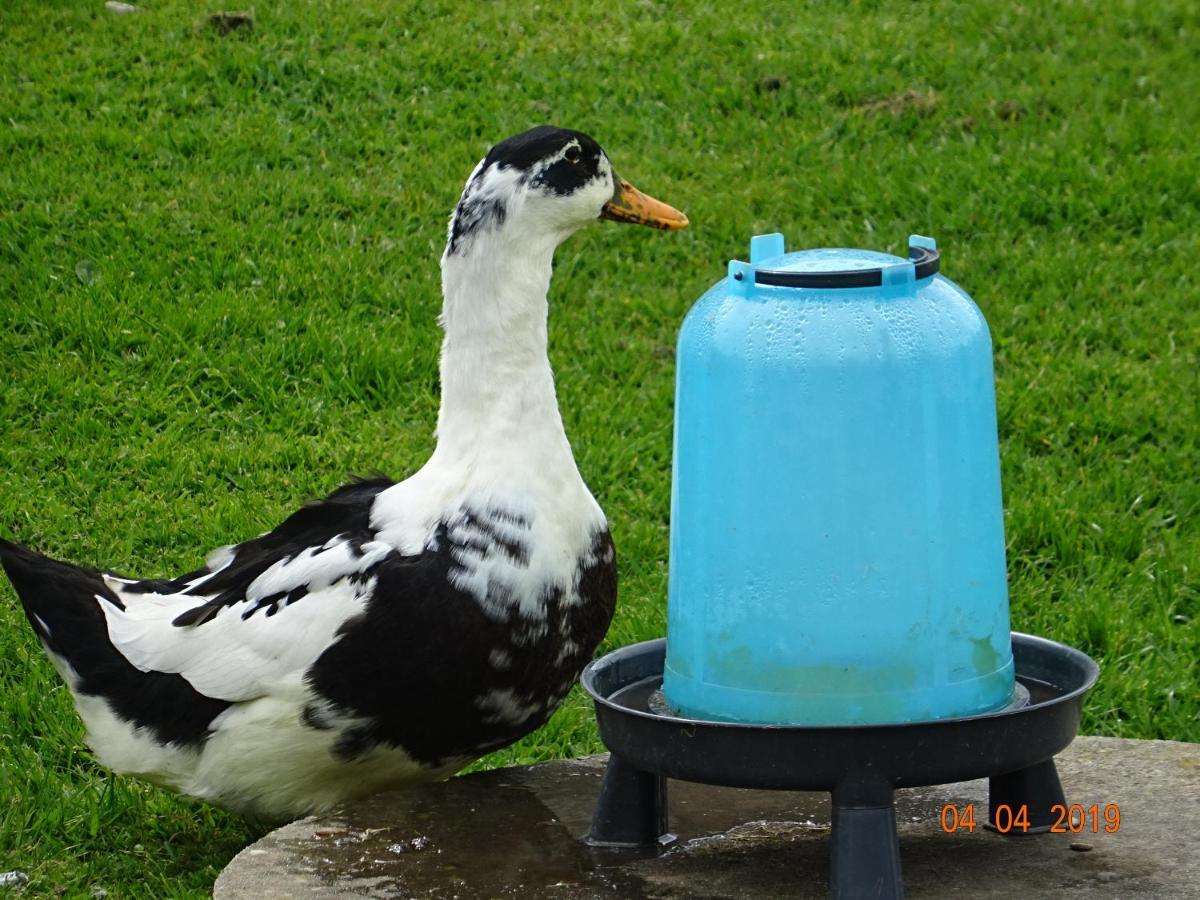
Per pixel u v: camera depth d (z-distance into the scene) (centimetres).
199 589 488
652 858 415
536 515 451
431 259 974
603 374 883
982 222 1022
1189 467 791
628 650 433
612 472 783
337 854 419
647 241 1012
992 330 916
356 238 985
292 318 900
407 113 1120
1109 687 611
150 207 996
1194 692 610
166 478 768
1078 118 1152
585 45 1220
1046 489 767
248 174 1047
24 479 768
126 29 1194
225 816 533
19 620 654
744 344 366
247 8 1227
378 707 450
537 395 457
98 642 490
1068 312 936
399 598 443
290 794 473
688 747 364
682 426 386
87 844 515
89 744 505
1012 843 418
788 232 1017
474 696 452
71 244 953
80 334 875
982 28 1277
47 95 1110
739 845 423
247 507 744
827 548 361
